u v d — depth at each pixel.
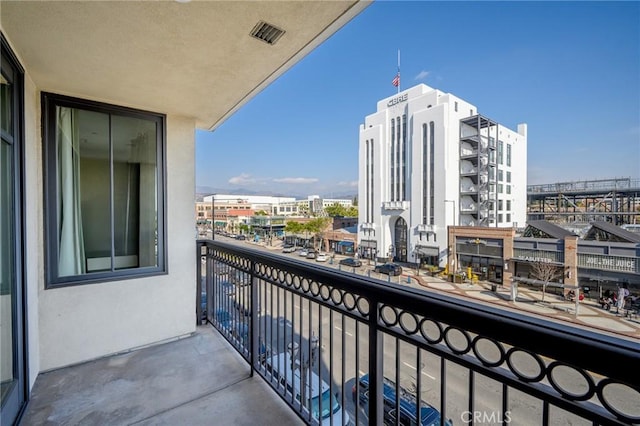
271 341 2.04
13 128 1.82
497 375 0.77
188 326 3.05
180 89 2.44
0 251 1.66
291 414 1.82
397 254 19.12
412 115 18.23
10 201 1.78
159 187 2.96
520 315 0.74
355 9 1.50
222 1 1.39
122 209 2.81
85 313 2.52
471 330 0.82
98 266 2.68
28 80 2.08
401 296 1.04
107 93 2.49
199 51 1.86
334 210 43.94
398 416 1.06
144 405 1.91
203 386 2.12
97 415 1.81
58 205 2.46
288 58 1.97
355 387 1.31
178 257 3.04
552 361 0.66
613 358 0.55
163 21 1.54
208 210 47.78
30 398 1.97
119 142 2.80
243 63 2.03
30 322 2.06
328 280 1.45
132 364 2.45
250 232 35.28
